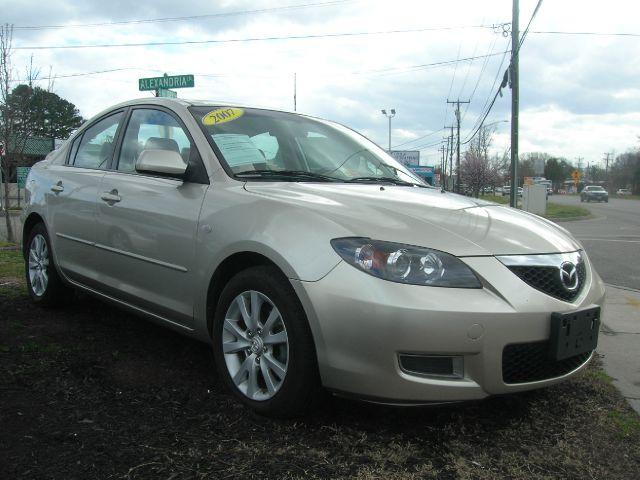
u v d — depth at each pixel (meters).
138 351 3.89
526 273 2.79
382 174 4.14
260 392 2.96
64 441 2.61
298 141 4.02
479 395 2.62
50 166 5.06
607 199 62.38
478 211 3.26
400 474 2.47
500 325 2.59
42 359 3.64
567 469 2.62
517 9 19.80
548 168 120.50
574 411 3.29
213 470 2.43
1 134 13.31
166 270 3.48
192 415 2.94
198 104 3.96
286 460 2.53
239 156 3.54
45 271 4.86
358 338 2.56
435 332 2.51
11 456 2.46
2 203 22.88
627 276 9.38
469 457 2.67
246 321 3.01
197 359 3.77
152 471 2.39
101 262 4.07
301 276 2.70
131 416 2.90
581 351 2.90
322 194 3.15
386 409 3.09
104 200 4.03
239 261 3.12
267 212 2.97
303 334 2.72
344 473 2.45
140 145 4.08
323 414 2.99
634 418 3.24
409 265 2.60
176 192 3.51
